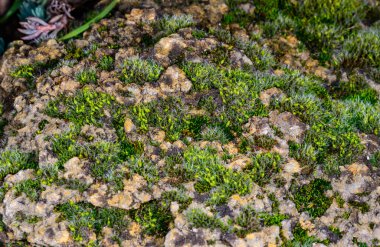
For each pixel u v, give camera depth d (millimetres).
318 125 542
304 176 526
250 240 497
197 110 550
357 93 583
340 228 510
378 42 604
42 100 555
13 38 646
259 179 520
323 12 629
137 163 523
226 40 593
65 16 615
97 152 528
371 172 528
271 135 539
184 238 496
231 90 553
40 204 508
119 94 551
